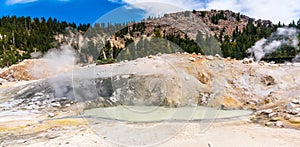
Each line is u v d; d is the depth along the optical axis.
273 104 6.96
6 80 14.05
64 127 5.38
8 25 52.47
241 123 5.53
